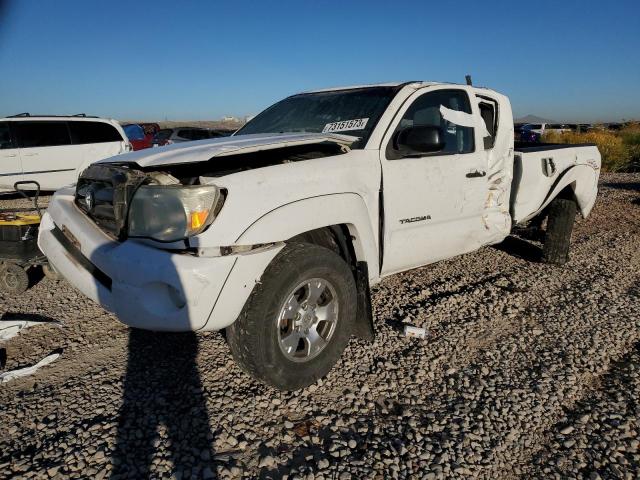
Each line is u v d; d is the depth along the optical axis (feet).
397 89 12.64
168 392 9.75
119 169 9.47
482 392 9.98
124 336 12.17
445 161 12.68
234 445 8.33
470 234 13.98
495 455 8.23
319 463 7.86
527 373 10.70
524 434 8.77
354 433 8.69
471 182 13.46
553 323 13.20
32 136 36.22
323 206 9.62
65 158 37.45
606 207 31.35
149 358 11.10
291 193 9.19
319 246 9.61
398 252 11.94
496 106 14.85
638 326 13.09
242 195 8.61
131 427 8.68
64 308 13.96
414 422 8.96
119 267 8.62
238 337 8.90
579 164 18.40
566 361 11.18
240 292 8.49
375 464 7.93
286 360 9.34
